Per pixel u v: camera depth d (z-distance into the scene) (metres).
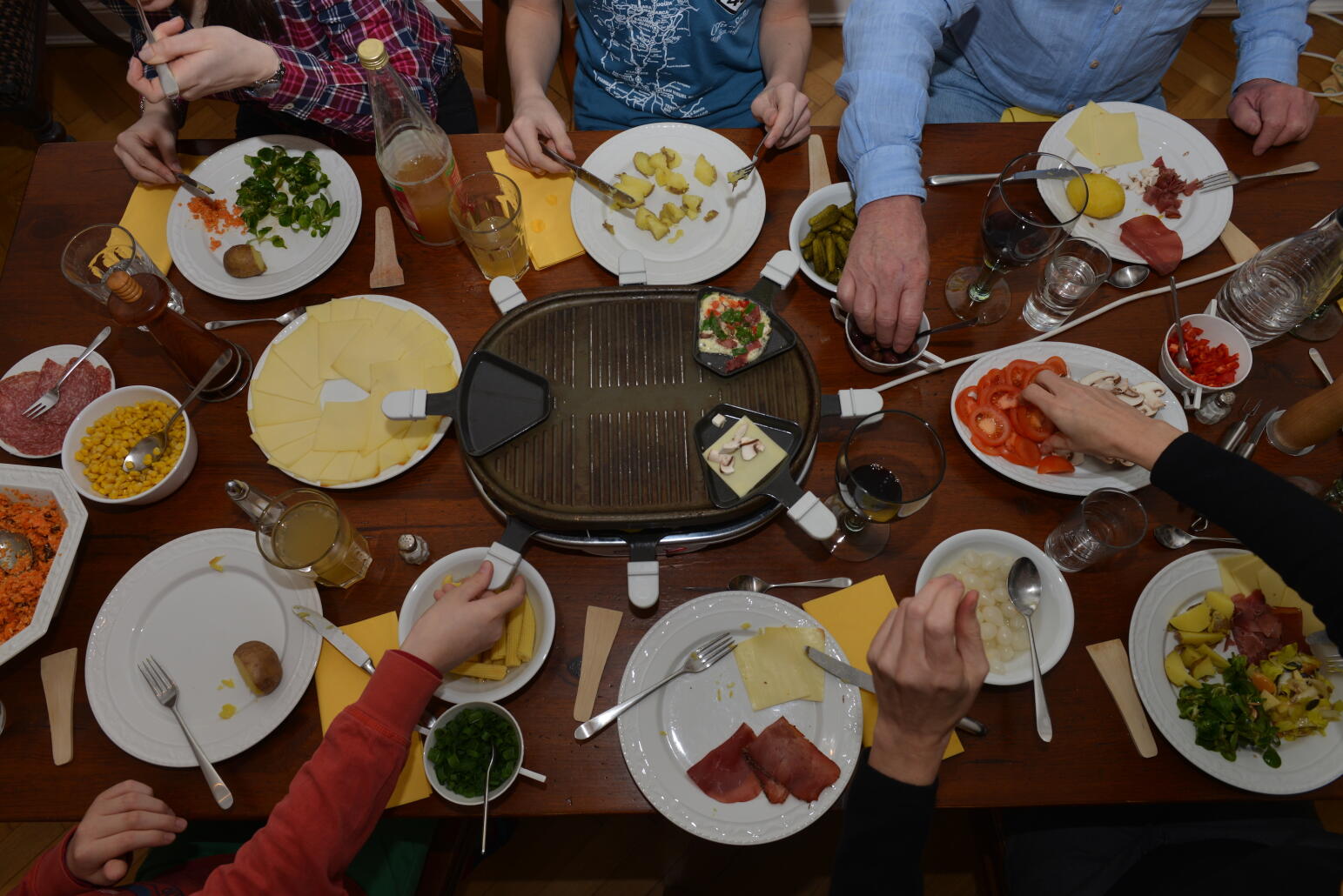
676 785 1.09
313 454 1.29
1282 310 1.30
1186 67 2.95
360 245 1.48
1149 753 1.12
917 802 0.97
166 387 1.38
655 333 1.26
